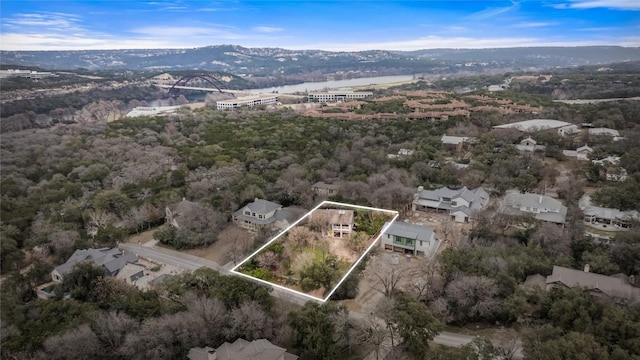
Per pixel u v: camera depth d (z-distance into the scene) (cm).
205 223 7800
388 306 5006
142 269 6600
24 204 8725
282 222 7856
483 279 5403
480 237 7194
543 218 7694
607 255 6141
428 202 8725
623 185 8500
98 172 10319
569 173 9900
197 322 4812
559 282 5425
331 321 4828
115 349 4725
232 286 5369
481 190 8962
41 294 6162
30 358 4525
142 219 8381
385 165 10238
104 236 7431
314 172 9888
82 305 5259
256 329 4903
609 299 4959
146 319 4922
